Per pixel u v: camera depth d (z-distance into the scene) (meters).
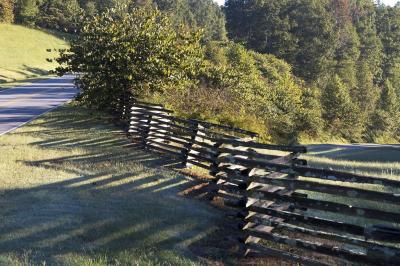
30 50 77.12
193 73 22.05
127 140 15.06
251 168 6.91
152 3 120.19
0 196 8.95
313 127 43.56
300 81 82.12
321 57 98.00
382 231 5.62
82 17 22.91
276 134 30.77
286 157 7.89
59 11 106.00
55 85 42.72
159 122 13.81
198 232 7.68
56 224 7.65
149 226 7.77
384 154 25.98
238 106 25.00
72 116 20.88
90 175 10.72
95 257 6.54
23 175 10.44
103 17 22.16
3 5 88.44
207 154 11.69
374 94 89.25
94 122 19.27
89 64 20.17
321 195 9.95
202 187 10.32
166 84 20.77
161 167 11.84
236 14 113.31
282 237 6.51
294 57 99.88
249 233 6.83
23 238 7.09
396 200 5.54
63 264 6.26
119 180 10.42
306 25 102.94
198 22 129.62
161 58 20.66
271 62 74.94
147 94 19.81
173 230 7.69
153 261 6.53
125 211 8.41
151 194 9.59
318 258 6.66
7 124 18.89
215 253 6.95
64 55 21.75
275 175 7.80
